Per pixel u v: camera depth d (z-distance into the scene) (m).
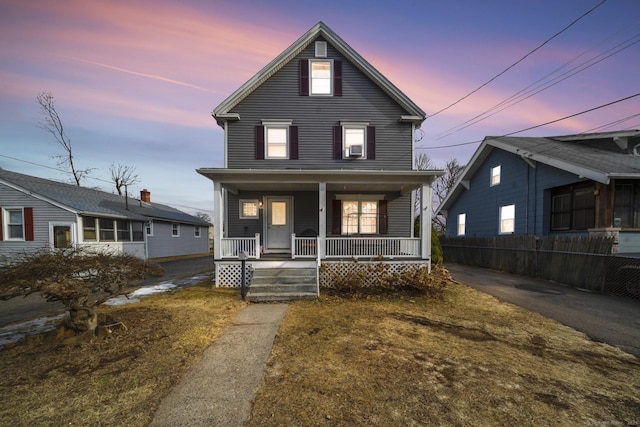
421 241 9.30
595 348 4.50
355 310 6.61
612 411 2.87
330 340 4.76
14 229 12.63
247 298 7.45
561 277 9.86
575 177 10.81
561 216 11.89
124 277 4.91
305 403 2.96
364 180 9.27
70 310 4.63
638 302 7.33
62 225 12.59
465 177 18.06
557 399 3.07
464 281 10.34
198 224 26.09
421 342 4.70
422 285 8.12
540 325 5.60
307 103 11.41
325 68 11.58
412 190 11.68
